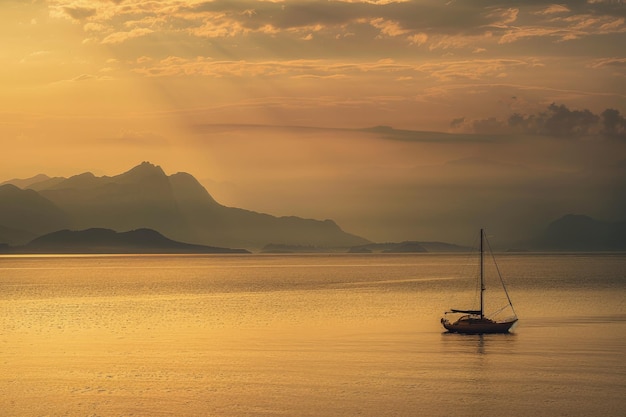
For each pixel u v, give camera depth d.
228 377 70.44
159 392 65.19
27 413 59.09
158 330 104.50
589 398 62.78
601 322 113.12
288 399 62.72
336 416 58.00
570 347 86.81
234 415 58.38
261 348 86.81
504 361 77.81
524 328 105.31
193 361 78.44
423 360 78.69
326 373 72.00
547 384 67.38
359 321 115.38
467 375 71.00
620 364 76.00
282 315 124.81
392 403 61.31
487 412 58.88
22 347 88.25
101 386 67.19
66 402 62.06
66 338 96.00
